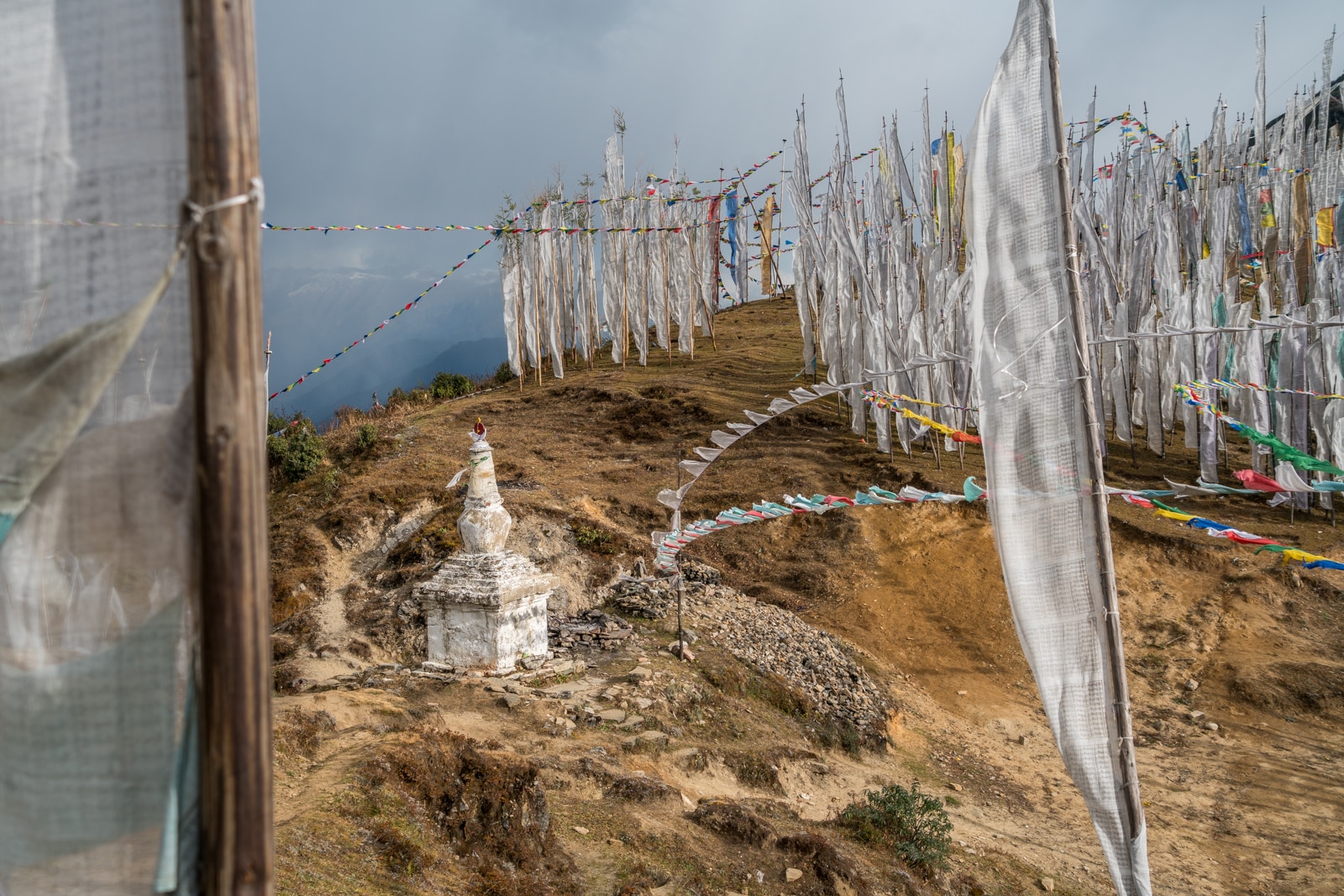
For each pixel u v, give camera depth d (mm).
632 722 18422
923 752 22281
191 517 3299
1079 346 7555
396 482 31734
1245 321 30141
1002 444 7793
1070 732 7410
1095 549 7465
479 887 10859
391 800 11484
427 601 21672
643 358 47000
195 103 3160
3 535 3332
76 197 3355
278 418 35625
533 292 44969
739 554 30906
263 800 3217
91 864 3283
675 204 47625
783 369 44562
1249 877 17609
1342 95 47469
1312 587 26594
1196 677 24984
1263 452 30062
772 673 23094
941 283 36750
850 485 33219
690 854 13508
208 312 3143
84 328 3328
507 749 15922
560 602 26266
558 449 37094
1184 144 46406
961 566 29266
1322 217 36156
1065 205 7633
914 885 14453
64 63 3371
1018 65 7879
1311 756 21719
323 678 21484
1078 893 16438
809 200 41375
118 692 3311
